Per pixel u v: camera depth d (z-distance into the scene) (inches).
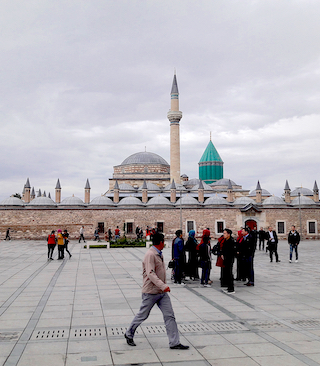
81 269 864.9
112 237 2233.0
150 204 2448.3
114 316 433.1
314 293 570.6
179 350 320.2
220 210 2347.4
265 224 2384.4
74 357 303.4
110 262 1019.9
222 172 3966.5
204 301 513.3
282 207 2422.5
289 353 312.3
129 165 3540.8
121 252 1362.0
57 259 1097.4
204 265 644.7
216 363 291.7
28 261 1043.3
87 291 586.6
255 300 520.1
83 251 1409.9
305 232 2405.3
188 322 406.6
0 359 297.6
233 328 383.9
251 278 637.3
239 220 2353.6
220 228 2335.1
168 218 2321.6
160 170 3538.4
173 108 3026.6
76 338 352.2
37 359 298.2
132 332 333.7
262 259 1112.8
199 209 2332.7
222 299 526.9
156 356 306.5
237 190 3366.1
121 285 642.8
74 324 398.9
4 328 383.2
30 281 686.5
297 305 488.1
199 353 313.3
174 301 513.7
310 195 3469.5
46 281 687.1
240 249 658.2
